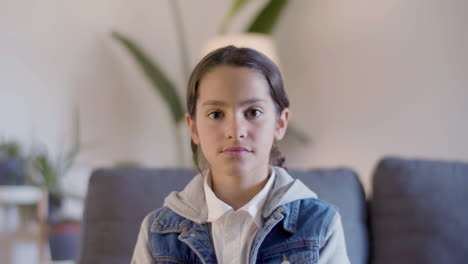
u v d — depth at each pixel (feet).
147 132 8.93
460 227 3.92
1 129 7.72
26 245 7.32
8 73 7.82
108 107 8.56
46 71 8.07
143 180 3.98
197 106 2.68
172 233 2.91
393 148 6.92
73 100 8.25
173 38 9.14
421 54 6.61
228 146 2.53
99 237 3.82
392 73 6.97
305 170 4.21
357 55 7.46
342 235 2.87
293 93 8.34
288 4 8.43
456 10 6.20
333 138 7.75
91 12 8.48
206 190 2.80
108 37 8.62
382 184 4.20
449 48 6.27
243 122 2.53
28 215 7.42
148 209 3.87
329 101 7.83
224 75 2.55
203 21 9.24
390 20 7.02
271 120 2.61
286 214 2.82
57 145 8.05
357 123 7.42
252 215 2.69
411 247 3.92
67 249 5.89
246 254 2.74
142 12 8.95
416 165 4.20
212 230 2.81
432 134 6.44
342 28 7.67
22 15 7.95
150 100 8.98
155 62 8.99
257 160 2.57
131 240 3.79
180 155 8.45
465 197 4.03
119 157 8.63
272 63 2.68
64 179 8.05
